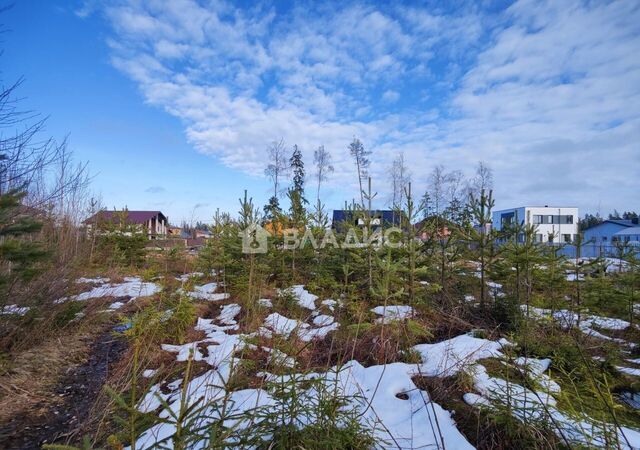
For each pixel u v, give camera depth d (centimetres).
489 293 665
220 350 422
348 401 242
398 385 316
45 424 289
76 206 795
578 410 264
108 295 666
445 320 544
